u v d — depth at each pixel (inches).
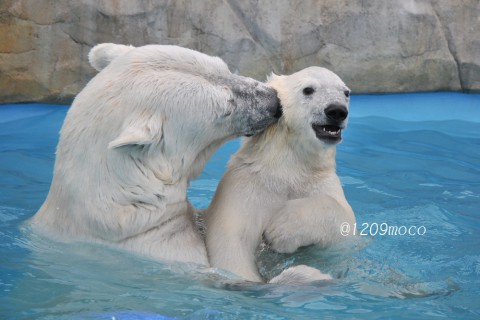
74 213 356.2
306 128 382.0
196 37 707.4
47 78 698.2
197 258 359.6
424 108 706.8
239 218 371.2
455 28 738.2
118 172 344.5
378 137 628.4
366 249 402.9
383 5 724.0
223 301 328.5
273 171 388.8
